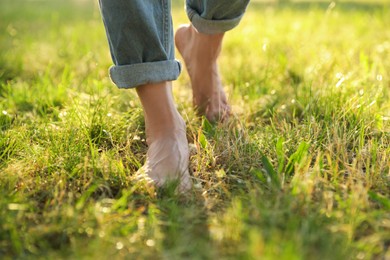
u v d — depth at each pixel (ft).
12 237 4.09
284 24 13.85
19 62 9.96
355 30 12.44
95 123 6.31
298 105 7.06
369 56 9.22
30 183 5.06
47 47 11.64
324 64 8.74
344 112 6.25
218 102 6.91
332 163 5.34
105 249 3.94
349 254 3.82
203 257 3.84
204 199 4.87
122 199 4.53
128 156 5.69
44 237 4.17
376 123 6.26
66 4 23.86
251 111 7.13
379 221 4.28
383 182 5.02
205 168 5.53
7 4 23.21
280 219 4.13
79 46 11.62
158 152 5.30
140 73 5.16
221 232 4.06
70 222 4.26
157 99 5.35
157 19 5.18
